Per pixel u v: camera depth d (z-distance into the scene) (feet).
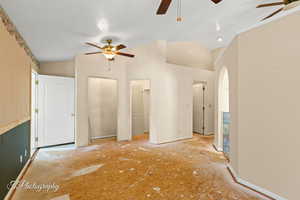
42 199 6.88
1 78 6.01
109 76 16.69
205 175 9.18
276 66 6.77
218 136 13.67
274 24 6.84
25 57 9.45
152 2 7.75
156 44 16.26
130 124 17.75
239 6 10.00
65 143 15.57
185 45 20.27
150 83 16.40
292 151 6.30
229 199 6.88
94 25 9.61
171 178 8.82
